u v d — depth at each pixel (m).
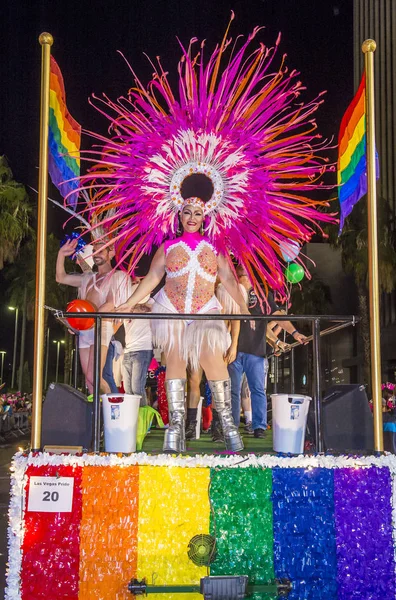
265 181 4.83
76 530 3.66
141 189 4.88
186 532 3.69
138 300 4.73
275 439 4.16
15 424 26.45
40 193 4.02
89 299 5.88
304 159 4.87
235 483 3.73
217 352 4.48
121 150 4.88
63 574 3.63
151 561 3.65
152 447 4.81
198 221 4.73
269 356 8.14
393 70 41.97
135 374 6.72
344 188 4.78
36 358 3.88
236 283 4.90
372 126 4.17
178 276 4.58
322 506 3.74
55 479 3.70
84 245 6.30
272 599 3.58
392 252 27.39
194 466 3.72
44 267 3.97
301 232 4.95
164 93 4.85
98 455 3.72
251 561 3.68
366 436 4.29
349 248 27.72
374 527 3.73
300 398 4.14
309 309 37.19
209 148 4.82
